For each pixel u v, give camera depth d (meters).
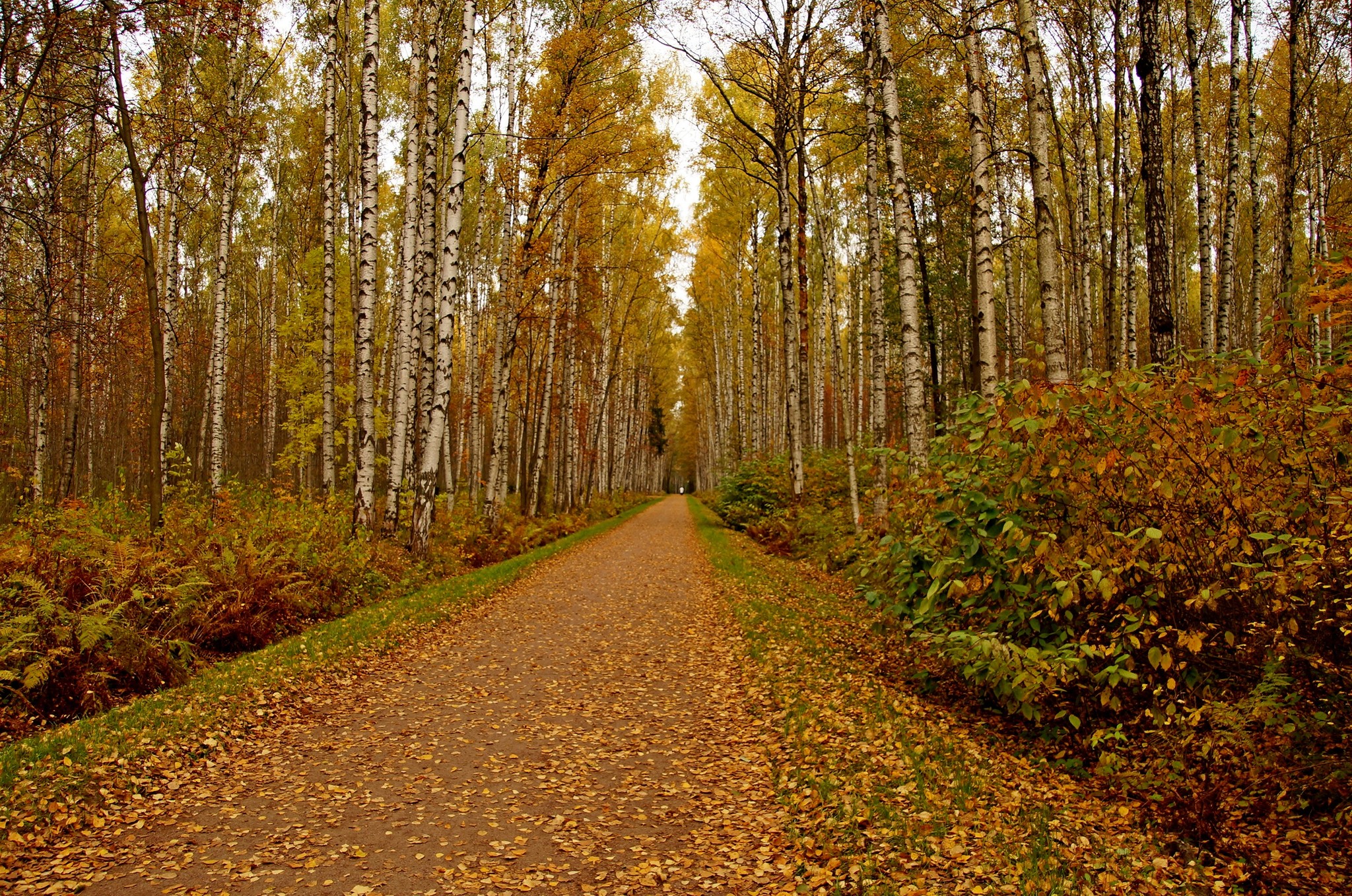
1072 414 5.39
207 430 23.97
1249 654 4.92
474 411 31.27
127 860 4.17
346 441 28.91
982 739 5.65
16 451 23.09
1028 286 32.88
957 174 19.95
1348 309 4.43
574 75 19.17
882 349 17.02
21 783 4.68
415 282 18.89
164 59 12.54
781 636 9.30
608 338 34.22
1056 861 3.73
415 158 16.72
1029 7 9.01
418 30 16.48
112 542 8.59
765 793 5.14
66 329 14.93
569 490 33.66
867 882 3.73
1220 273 14.33
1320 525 4.52
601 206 25.52
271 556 10.28
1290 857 3.76
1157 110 8.76
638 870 4.13
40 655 6.48
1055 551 5.10
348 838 4.51
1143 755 4.91
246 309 37.22
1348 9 12.58
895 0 11.47
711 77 16.62
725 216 28.80
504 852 4.34
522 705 7.26
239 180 22.55
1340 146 15.70
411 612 10.84
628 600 13.14
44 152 15.53
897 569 6.61
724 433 38.75
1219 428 4.77
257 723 6.39
